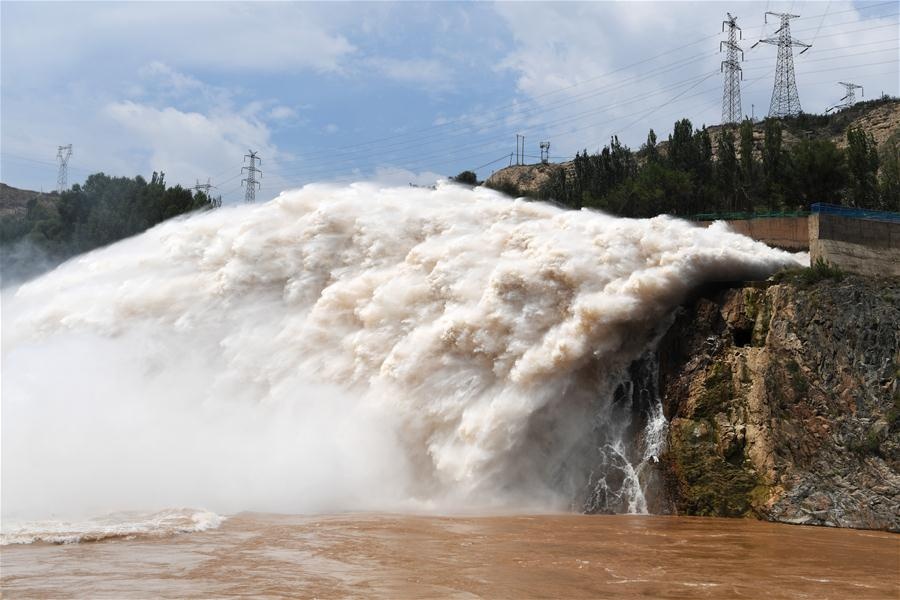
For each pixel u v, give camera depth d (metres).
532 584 20.64
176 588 19.45
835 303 35.25
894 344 33.97
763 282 37.59
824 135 129.50
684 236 39.59
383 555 23.84
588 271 38.69
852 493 31.86
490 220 44.38
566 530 29.31
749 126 81.06
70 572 21.06
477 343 38.97
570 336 37.62
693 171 85.19
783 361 35.09
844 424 33.25
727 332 37.19
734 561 24.25
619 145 104.62
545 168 165.38
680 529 30.12
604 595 19.84
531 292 39.06
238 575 20.91
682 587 20.88
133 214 95.62
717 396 36.16
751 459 34.66
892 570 23.44
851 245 40.78
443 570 21.98
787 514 32.38
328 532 27.83
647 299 37.81
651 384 38.00
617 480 36.12
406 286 42.47
